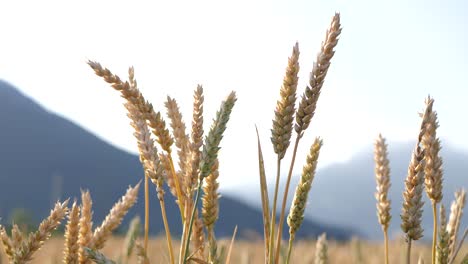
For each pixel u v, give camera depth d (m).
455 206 0.80
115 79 0.73
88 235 0.79
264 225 0.75
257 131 0.76
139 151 0.75
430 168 0.75
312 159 0.79
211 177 0.80
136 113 0.75
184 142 0.77
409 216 0.73
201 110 0.74
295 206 0.78
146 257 0.74
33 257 0.72
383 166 0.83
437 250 0.77
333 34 0.74
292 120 0.73
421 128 0.74
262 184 0.76
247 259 1.32
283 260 1.05
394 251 1.89
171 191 0.76
